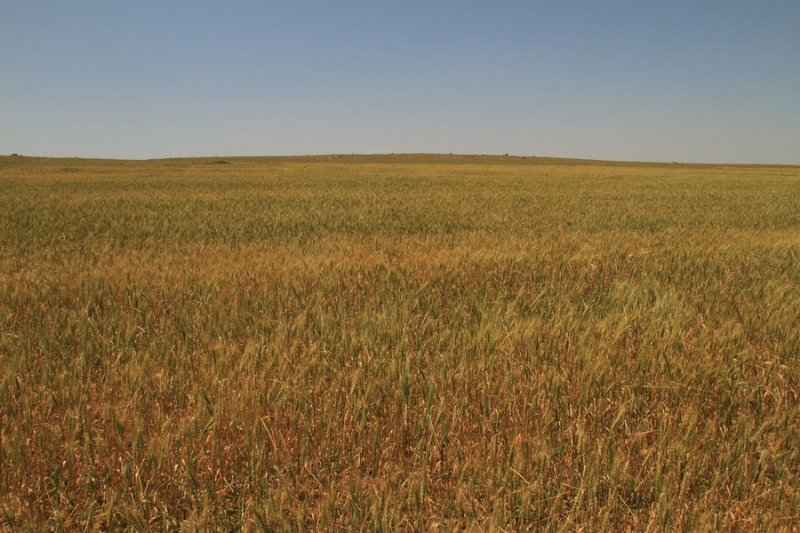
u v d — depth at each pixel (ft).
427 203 63.36
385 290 19.51
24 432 10.00
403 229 41.63
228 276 21.06
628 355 13.29
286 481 9.00
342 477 9.55
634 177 143.54
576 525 8.29
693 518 8.09
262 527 7.91
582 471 9.53
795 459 9.97
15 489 9.08
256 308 17.06
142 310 16.93
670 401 11.57
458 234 36.42
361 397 11.00
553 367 12.12
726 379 11.95
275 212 51.03
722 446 9.76
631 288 19.45
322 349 13.47
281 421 10.62
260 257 25.26
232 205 58.39
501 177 133.39
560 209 56.44
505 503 8.23
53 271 22.33
